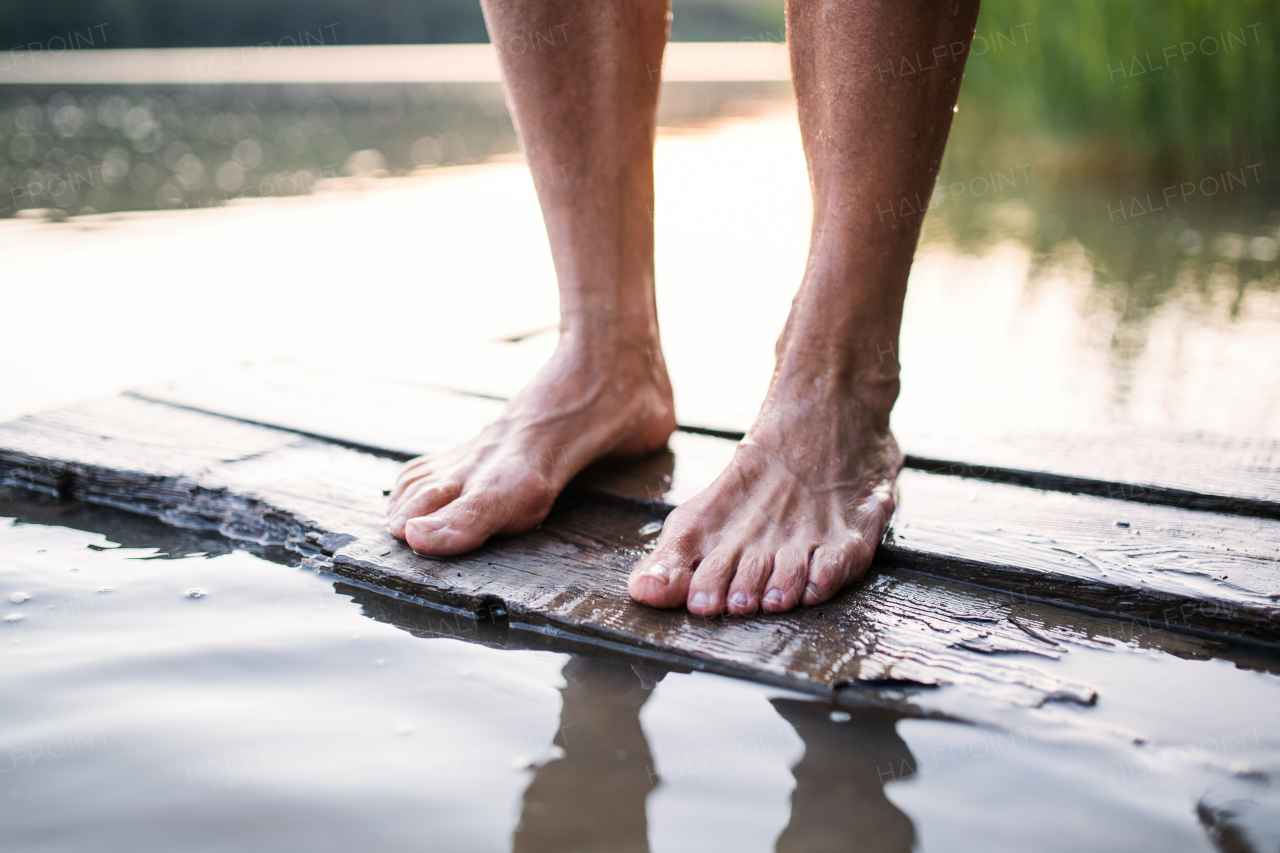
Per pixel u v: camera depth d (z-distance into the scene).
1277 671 0.89
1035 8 5.14
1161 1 4.68
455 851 0.65
